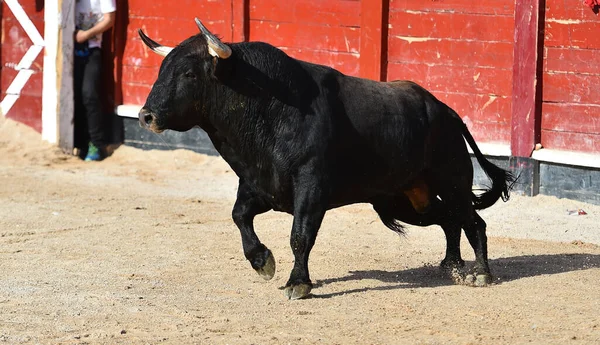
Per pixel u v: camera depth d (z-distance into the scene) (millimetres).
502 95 31312
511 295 19797
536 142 30531
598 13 29250
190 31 37562
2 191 31891
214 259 23062
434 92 32625
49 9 38688
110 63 38969
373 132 19781
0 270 21844
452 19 32031
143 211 28984
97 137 38000
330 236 25797
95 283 20734
